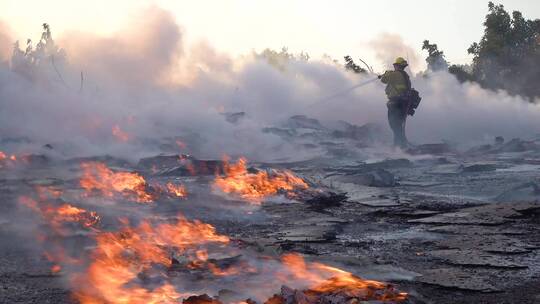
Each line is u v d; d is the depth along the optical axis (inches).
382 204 351.6
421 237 256.7
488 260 208.5
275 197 376.5
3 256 211.9
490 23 1652.3
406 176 527.2
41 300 163.0
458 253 220.4
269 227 280.5
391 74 804.0
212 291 167.3
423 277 186.4
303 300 145.2
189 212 314.7
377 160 629.9
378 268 195.9
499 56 1609.3
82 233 246.7
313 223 289.1
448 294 171.8
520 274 191.5
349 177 477.1
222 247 220.1
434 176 520.7
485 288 174.1
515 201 343.3
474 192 406.3
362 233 269.4
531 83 1601.9
